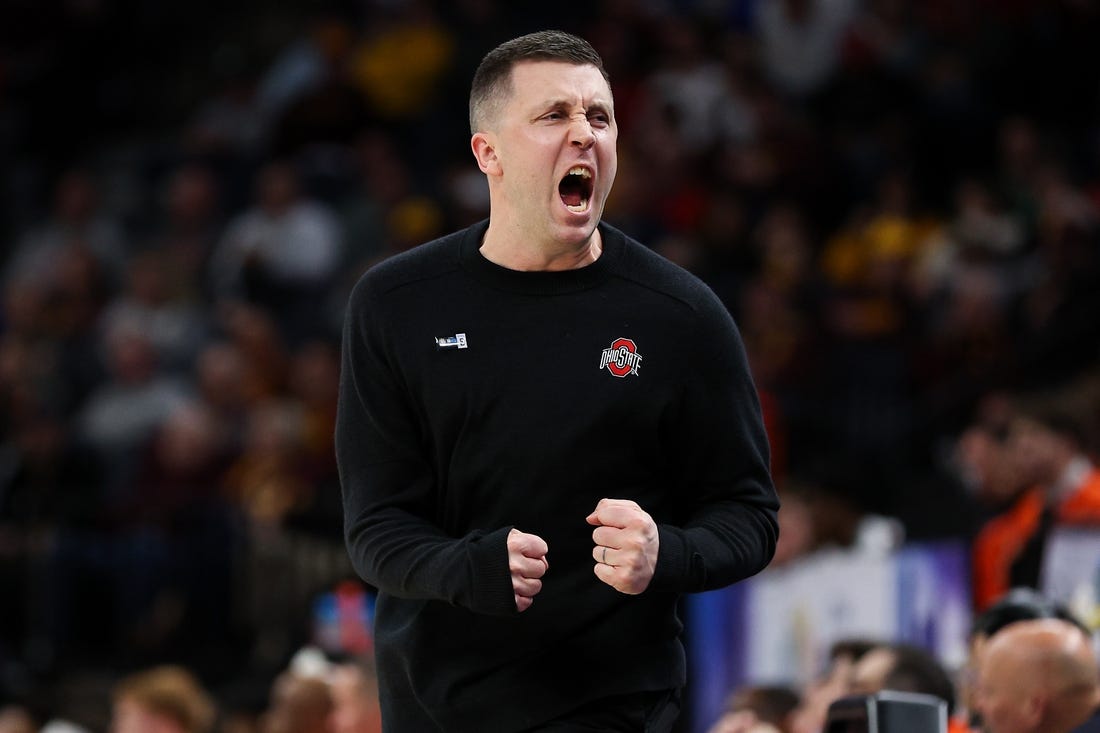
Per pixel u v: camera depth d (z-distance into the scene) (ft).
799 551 74.69
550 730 30.76
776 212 125.59
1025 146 127.65
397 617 32.17
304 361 113.19
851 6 143.64
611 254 31.53
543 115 30.30
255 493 101.09
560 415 30.53
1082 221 118.52
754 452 31.65
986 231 121.70
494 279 31.19
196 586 99.09
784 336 114.62
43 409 118.21
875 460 110.11
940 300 117.19
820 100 142.41
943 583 66.08
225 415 111.96
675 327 31.01
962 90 138.51
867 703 32.17
